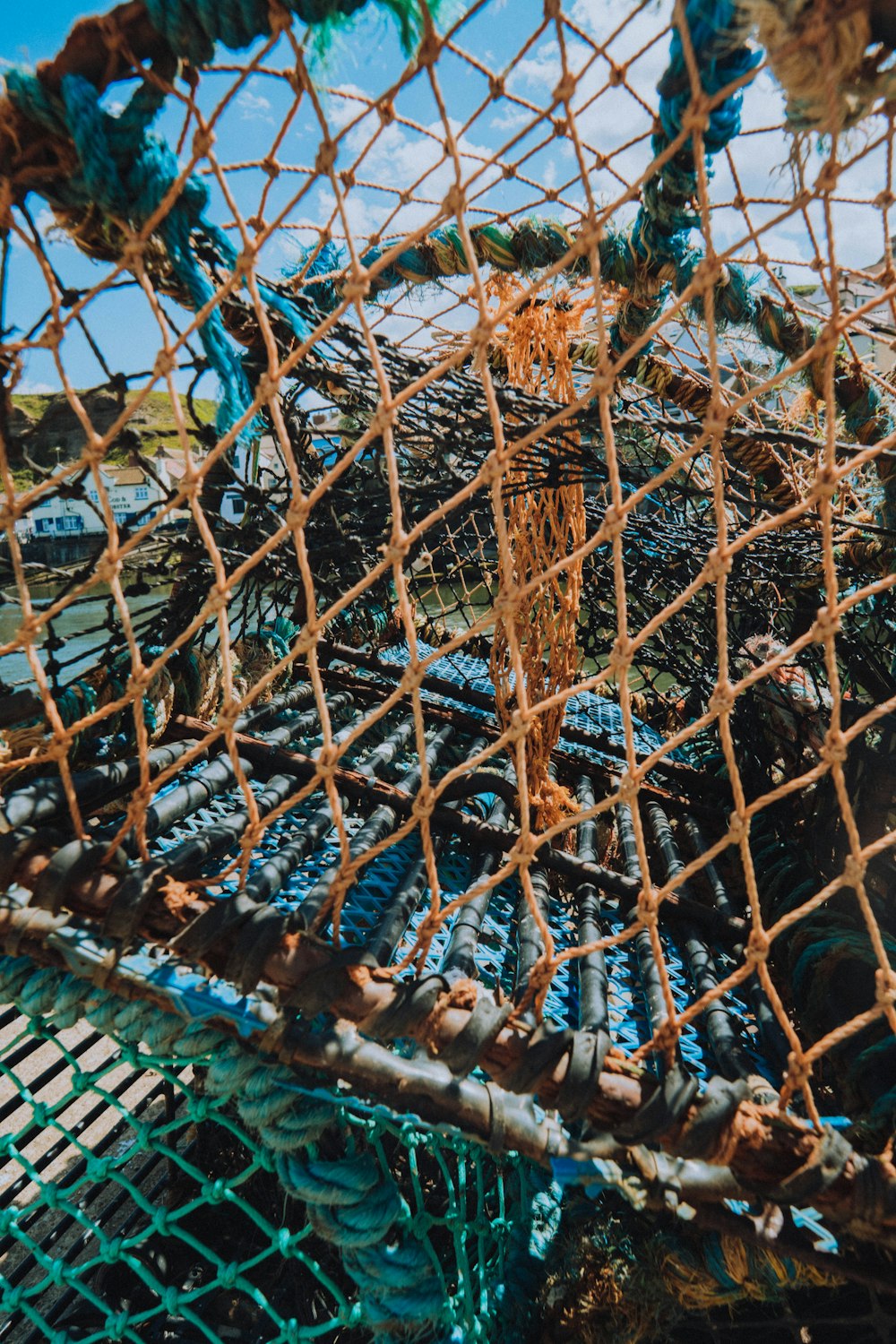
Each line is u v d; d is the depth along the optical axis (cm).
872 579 196
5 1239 137
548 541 173
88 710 142
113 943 99
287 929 96
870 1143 95
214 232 89
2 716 127
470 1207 143
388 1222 99
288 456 86
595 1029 108
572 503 163
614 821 205
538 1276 133
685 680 238
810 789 179
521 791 90
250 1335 135
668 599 247
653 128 86
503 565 85
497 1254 128
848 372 172
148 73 77
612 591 229
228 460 133
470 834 170
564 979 136
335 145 77
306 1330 104
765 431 116
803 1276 94
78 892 99
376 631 281
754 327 168
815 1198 86
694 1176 91
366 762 186
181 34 73
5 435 97
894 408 180
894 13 61
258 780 178
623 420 123
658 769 225
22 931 99
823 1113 128
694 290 72
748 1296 104
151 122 79
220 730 96
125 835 102
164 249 90
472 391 130
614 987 139
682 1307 113
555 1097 91
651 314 154
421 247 152
